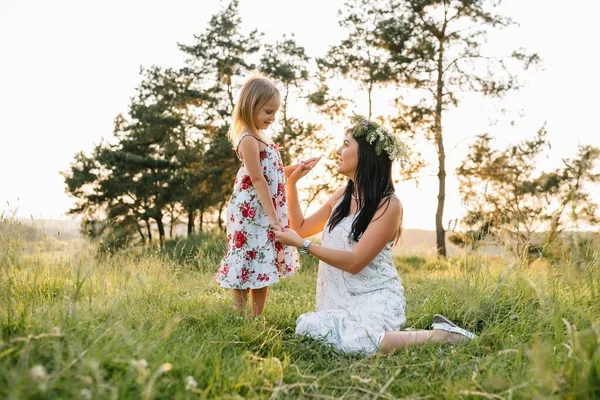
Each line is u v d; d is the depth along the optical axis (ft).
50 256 14.66
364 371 9.06
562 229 12.10
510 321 11.31
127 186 85.46
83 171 88.63
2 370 6.14
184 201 82.12
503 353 9.25
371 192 11.31
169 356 7.62
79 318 9.04
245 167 12.50
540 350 6.90
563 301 11.69
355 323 10.54
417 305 14.64
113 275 15.57
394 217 11.18
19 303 10.09
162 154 89.76
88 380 5.89
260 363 8.45
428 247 55.88
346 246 11.50
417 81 65.57
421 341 10.27
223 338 9.78
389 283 11.44
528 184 57.62
